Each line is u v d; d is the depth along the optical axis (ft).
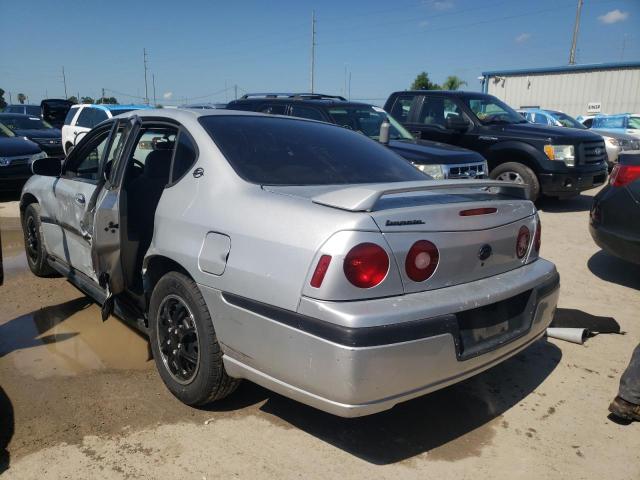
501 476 8.86
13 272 18.53
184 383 10.36
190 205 10.06
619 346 13.76
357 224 7.86
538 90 88.07
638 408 10.12
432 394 11.34
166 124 11.75
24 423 9.82
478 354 8.77
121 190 11.26
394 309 7.85
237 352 8.93
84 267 13.79
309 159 11.17
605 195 17.67
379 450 9.41
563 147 28.84
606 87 81.35
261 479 8.58
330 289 7.74
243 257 8.71
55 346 13.00
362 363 7.54
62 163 15.40
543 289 10.14
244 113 12.43
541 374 12.28
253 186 9.61
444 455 9.34
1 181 31.94
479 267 9.30
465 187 9.22
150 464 8.84
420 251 8.32
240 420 10.12
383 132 22.84
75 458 8.93
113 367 12.01
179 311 10.37
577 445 9.74
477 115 31.37
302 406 10.64
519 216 10.18
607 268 20.31
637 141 45.85
